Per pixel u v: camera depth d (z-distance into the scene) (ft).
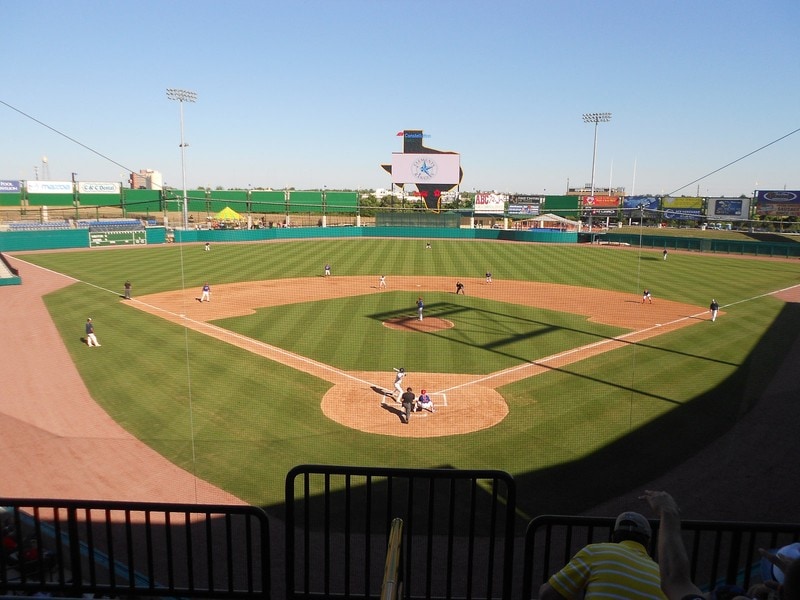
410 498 16.12
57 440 49.19
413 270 159.84
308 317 98.84
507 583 15.94
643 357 75.66
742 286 137.59
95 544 33.01
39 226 208.33
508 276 152.15
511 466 45.29
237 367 69.77
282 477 43.29
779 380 66.13
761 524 13.61
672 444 49.26
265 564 16.63
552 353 77.77
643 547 10.30
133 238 205.98
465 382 65.41
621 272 159.84
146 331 87.04
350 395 60.85
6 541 27.76
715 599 11.82
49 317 95.40
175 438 49.90
